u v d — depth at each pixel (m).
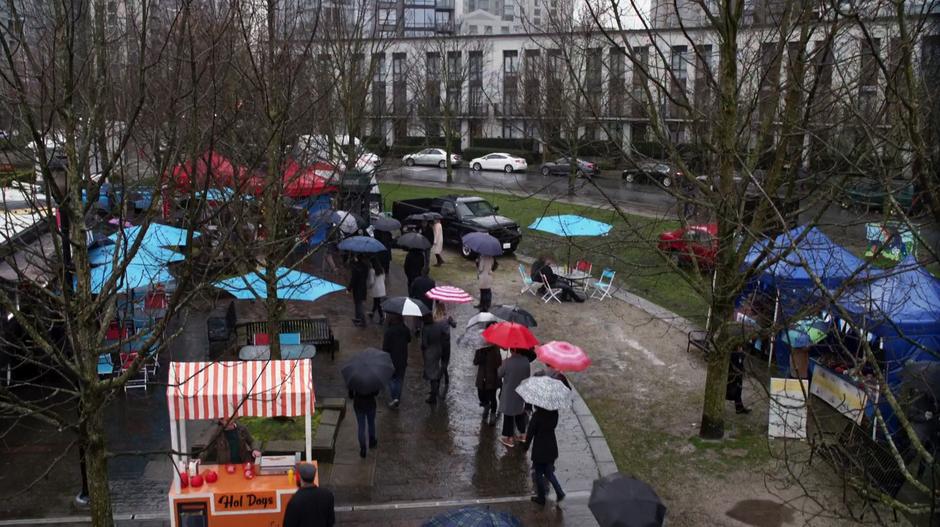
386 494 10.72
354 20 23.30
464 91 54.44
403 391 14.49
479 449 12.19
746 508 10.38
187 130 8.89
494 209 27.77
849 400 12.54
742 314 14.59
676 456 11.91
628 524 7.86
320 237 24.16
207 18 12.02
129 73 10.24
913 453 10.30
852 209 13.67
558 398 10.09
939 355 6.24
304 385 9.44
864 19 9.66
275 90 11.75
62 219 8.88
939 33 10.58
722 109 11.29
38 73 6.96
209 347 15.65
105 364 13.65
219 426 9.91
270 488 9.28
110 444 11.88
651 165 14.51
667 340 17.56
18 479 10.85
